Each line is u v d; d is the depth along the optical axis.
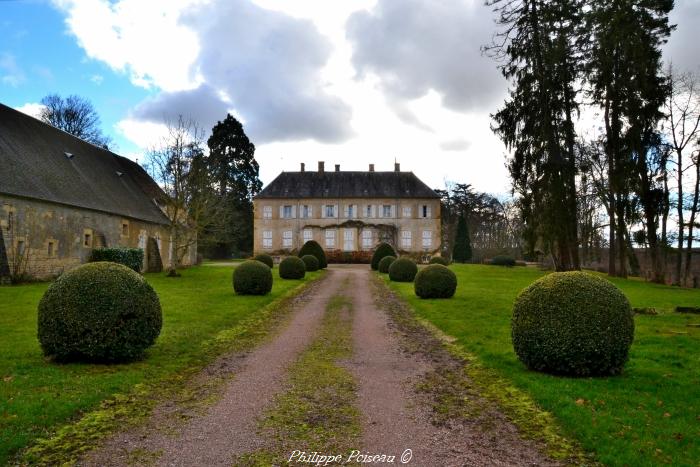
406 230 49.50
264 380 7.35
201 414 5.85
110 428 5.36
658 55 24.06
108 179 28.73
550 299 7.33
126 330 7.70
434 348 9.75
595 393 6.34
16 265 19.08
